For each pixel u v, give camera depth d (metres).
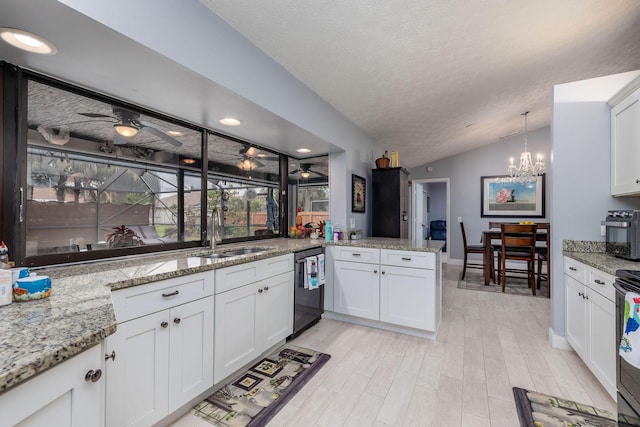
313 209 3.56
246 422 1.53
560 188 2.37
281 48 1.97
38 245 1.49
